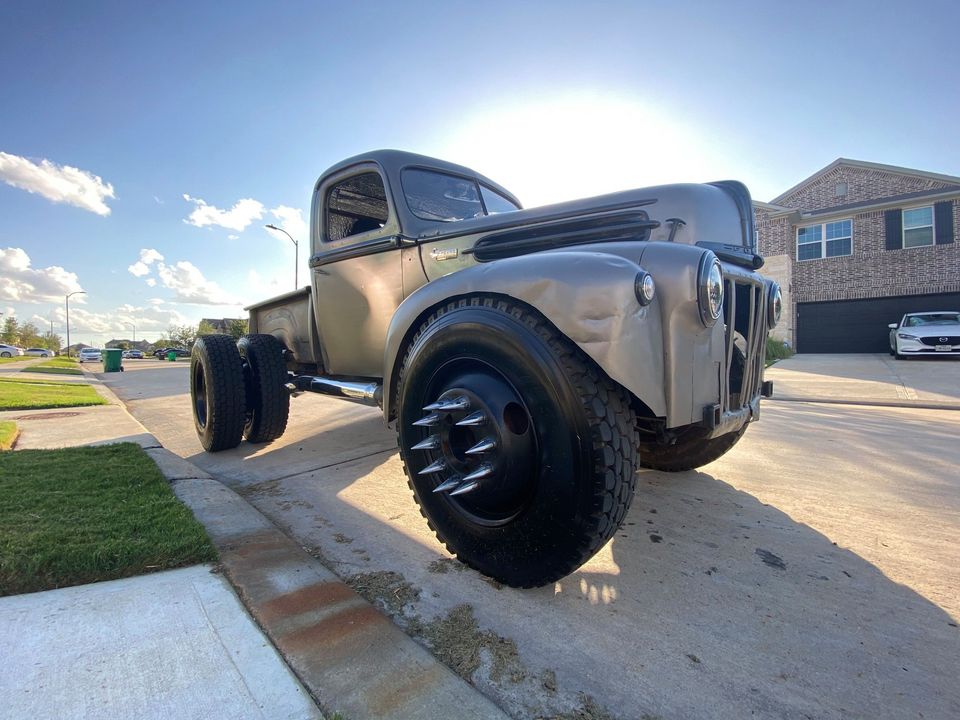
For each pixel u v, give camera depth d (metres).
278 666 1.41
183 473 3.26
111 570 1.91
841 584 1.97
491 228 2.66
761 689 1.40
